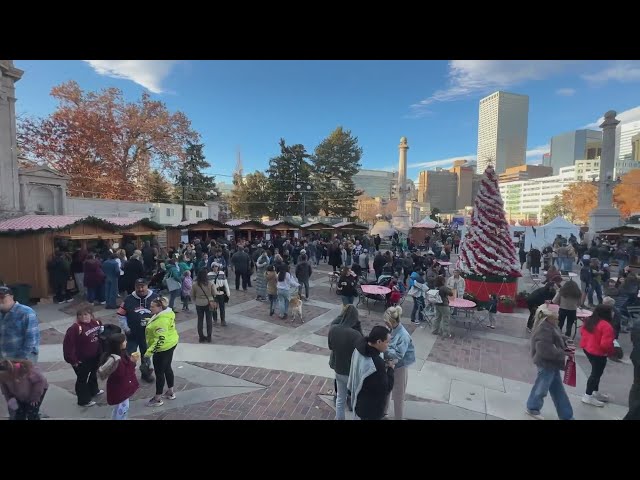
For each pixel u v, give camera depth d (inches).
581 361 293.4
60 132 1232.8
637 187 1926.7
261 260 469.7
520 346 323.0
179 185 1792.6
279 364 268.5
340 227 1274.6
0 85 528.7
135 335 229.5
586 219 2440.9
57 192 783.1
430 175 6973.4
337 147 2143.2
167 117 1409.9
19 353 177.9
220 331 345.7
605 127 1206.3
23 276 445.4
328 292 541.6
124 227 661.9
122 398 175.6
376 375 153.1
